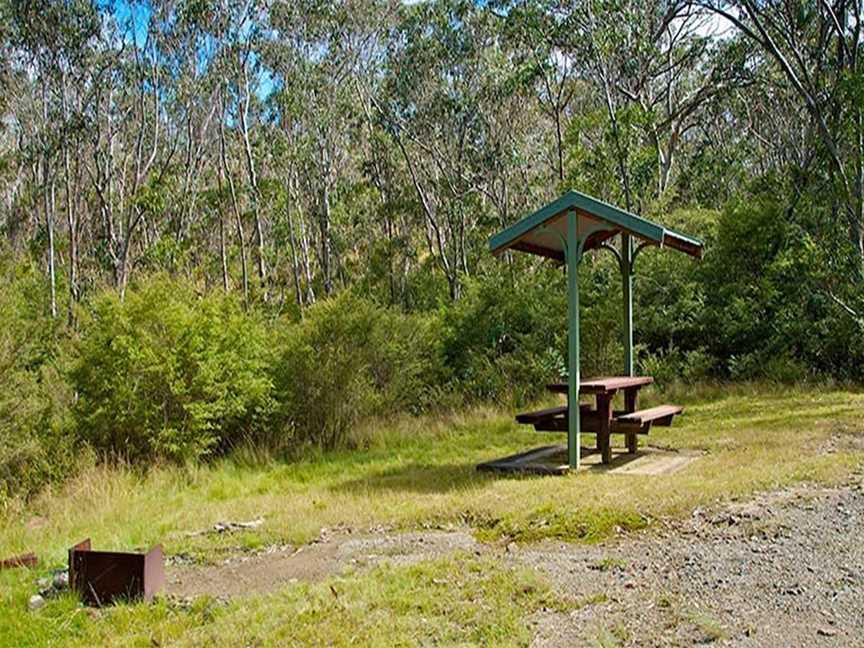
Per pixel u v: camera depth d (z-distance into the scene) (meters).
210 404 10.59
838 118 17.19
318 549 5.54
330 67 32.69
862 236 16.14
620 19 22.91
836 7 18.31
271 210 36.22
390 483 8.05
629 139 21.62
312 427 11.95
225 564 5.31
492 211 34.31
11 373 9.31
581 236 8.05
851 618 3.71
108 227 29.94
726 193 27.14
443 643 3.60
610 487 6.66
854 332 14.55
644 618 3.83
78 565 4.66
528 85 26.31
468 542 5.41
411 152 33.88
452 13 30.19
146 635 3.96
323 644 3.67
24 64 28.34
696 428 10.38
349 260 41.06
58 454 9.70
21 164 32.91
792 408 11.59
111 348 10.43
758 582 4.24
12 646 3.94
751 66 27.34
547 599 4.15
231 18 30.44
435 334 15.87
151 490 9.11
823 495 5.97
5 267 15.81
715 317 16.05
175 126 33.09
